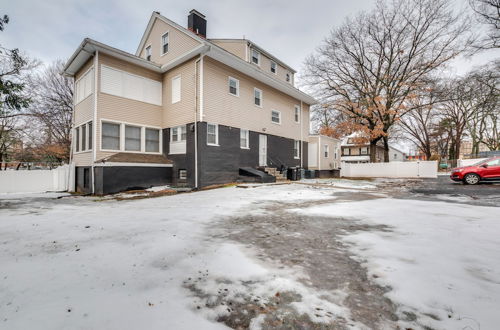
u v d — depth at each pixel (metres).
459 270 2.43
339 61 21.17
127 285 2.16
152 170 11.84
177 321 1.64
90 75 11.23
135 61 11.95
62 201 8.13
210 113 11.95
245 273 2.43
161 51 13.75
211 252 3.02
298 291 2.08
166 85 13.27
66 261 2.71
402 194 8.91
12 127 17.33
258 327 1.60
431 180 16.86
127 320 1.65
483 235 3.61
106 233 3.83
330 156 22.25
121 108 11.54
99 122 10.69
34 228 4.16
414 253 2.91
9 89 8.09
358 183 14.52
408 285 2.13
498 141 34.25
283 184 12.46
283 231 4.02
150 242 3.38
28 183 11.13
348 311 1.78
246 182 12.99
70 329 1.54
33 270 2.47
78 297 1.95
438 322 1.62
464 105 31.34
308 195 8.70
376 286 2.14
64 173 12.02
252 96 14.66
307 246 3.26
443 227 4.10
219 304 1.87
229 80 13.16
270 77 14.93
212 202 7.22
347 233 3.86
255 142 14.70
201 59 11.51
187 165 11.84
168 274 2.39
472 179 11.99
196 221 4.71
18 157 21.09
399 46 19.72
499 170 11.45
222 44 15.80
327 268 2.55
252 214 5.41
